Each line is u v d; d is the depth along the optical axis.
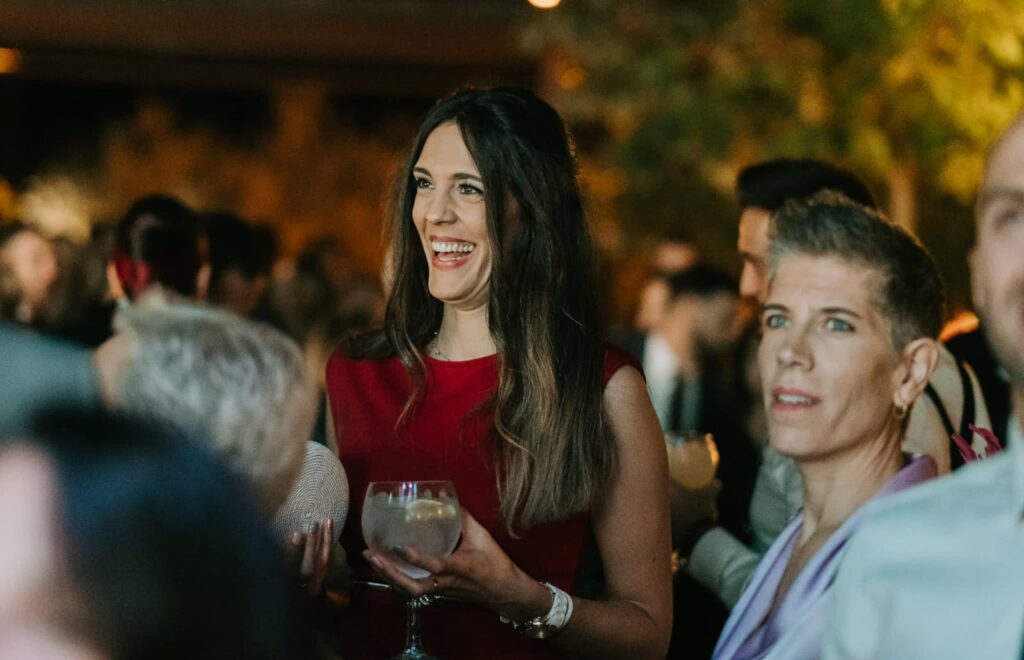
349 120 18.47
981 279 1.99
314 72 18.80
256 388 2.04
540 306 3.16
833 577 2.57
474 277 3.19
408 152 3.34
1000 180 1.93
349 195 17.45
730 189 9.84
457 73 18.70
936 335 2.77
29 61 18.28
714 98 9.52
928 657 1.92
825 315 2.71
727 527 4.37
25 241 6.10
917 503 2.00
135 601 1.13
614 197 12.09
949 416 3.42
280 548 1.30
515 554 3.15
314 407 2.14
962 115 7.92
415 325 3.34
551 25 10.50
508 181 3.15
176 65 18.69
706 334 6.82
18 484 1.14
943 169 8.25
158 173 17.14
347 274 12.34
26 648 1.11
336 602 3.27
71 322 5.24
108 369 2.09
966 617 1.90
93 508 1.13
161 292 4.37
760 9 9.27
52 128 20.83
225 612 1.18
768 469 3.65
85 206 16.84
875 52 8.23
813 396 2.71
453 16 17.05
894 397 2.75
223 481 1.21
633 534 3.17
